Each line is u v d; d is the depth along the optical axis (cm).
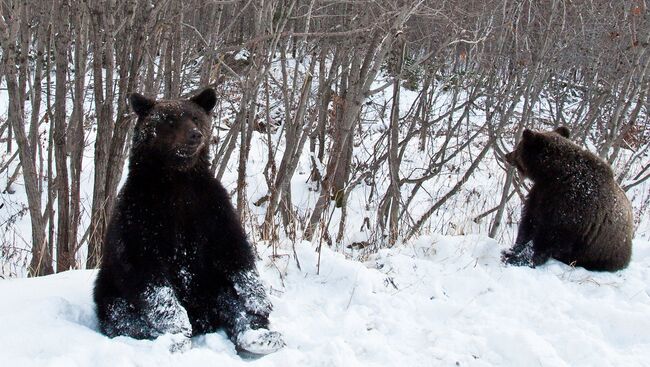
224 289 437
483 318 487
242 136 755
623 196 670
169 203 413
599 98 1045
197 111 437
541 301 537
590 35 1054
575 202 640
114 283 424
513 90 1084
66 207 647
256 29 774
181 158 408
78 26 636
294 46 1245
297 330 440
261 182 1260
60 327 392
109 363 353
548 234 650
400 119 1262
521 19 1052
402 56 912
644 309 521
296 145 839
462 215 1081
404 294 523
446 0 975
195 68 1024
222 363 374
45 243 639
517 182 1002
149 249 405
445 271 580
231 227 430
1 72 718
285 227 750
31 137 736
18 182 1327
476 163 927
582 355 430
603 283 598
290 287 526
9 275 693
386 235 852
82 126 656
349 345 418
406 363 404
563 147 662
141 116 432
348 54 1047
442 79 1520
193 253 431
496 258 644
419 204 1203
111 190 641
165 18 724
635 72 980
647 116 1352
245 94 753
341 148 803
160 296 400
